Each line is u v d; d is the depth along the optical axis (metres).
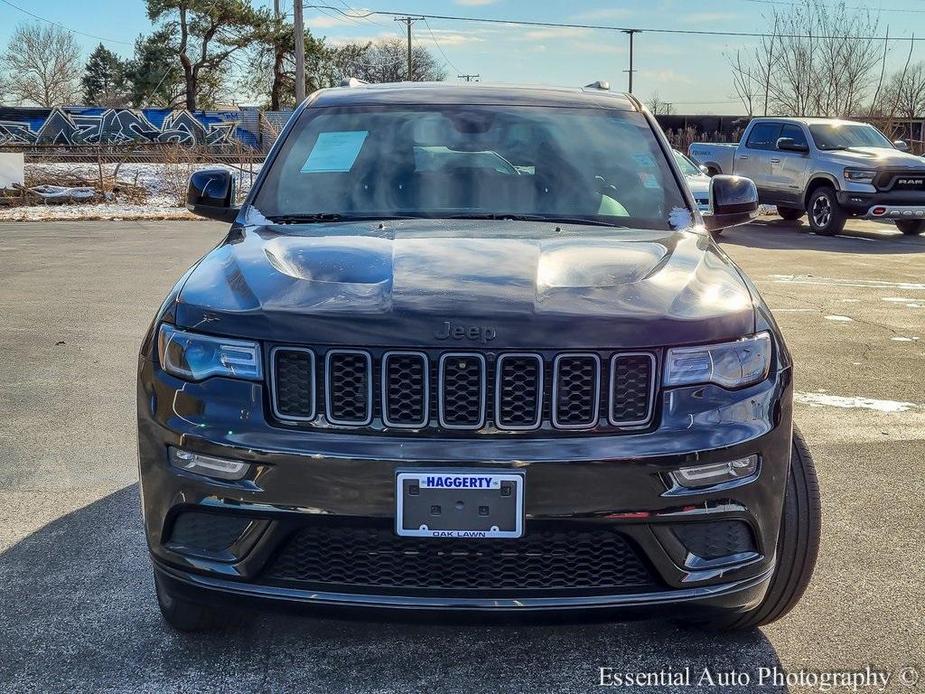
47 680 2.76
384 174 3.64
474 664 2.88
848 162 16.33
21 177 22.77
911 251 14.50
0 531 3.79
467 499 2.39
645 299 2.60
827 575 3.48
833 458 4.80
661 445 2.43
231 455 2.45
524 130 3.88
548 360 2.42
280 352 2.47
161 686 2.74
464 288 2.59
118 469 4.55
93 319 8.27
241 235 3.25
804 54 34.47
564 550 2.46
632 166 3.77
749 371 2.58
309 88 56.34
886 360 7.02
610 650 2.97
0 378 6.24
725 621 2.99
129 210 21.67
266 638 3.01
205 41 55.69
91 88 84.06
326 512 2.41
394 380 2.43
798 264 12.74
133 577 3.41
